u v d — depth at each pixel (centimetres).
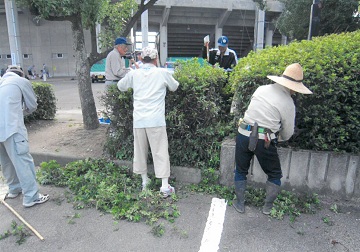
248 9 3088
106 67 541
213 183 405
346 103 357
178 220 327
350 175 362
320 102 355
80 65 602
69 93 1811
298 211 338
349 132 362
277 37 3816
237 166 339
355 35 427
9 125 338
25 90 360
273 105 302
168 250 279
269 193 328
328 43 394
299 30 1595
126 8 633
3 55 3478
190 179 416
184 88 400
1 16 3378
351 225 316
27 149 354
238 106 409
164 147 373
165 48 3391
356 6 1309
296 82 300
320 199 367
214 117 421
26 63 3494
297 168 374
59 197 381
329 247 281
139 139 373
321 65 352
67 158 480
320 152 366
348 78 338
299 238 295
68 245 288
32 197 357
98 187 387
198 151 420
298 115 365
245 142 319
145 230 311
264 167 327
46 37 3466
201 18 3372
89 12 519
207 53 627
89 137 569
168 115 407
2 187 418
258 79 379
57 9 473
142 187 395
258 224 318
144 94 368
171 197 372
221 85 464
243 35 3747
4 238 301
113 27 646
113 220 330
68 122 732
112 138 455
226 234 302
